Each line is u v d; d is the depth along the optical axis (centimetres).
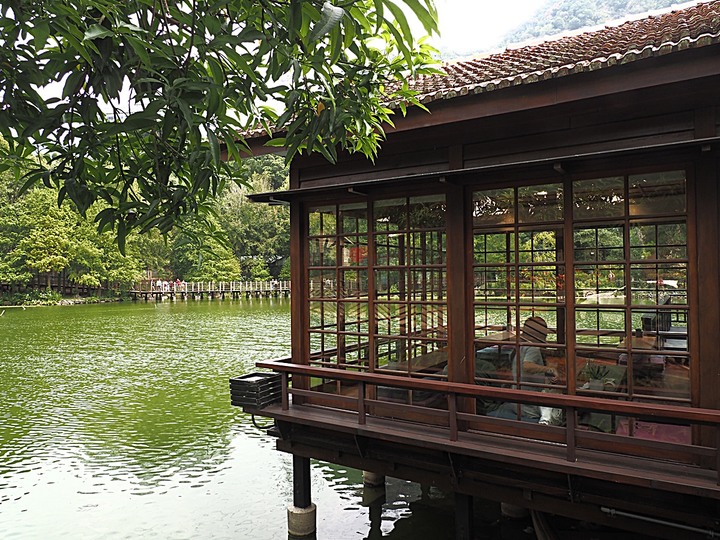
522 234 429
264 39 149
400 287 474
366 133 240
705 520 330
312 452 501
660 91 373
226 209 4206
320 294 522
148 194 199
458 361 443
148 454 810
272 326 2362
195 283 4147
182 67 155
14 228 3447
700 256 355
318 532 569
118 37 149
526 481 388
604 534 448
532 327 417
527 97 399
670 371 366
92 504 643
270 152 532
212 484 702
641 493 354
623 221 379
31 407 1062
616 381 382
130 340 1931
